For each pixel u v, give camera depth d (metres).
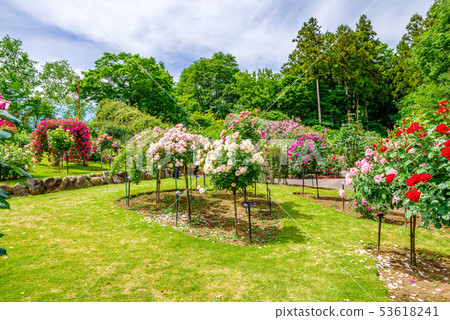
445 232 3.71
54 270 2.49
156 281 2.35
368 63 22.55
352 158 5.50
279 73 26.88
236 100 26.42
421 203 2.17
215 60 28.56
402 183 2.50
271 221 4.26
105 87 18.83
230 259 2.84
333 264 2.71
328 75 23.53
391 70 24.73
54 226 3.70
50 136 8.02
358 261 2.79
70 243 3.15
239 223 4.17
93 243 3.18
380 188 2.80
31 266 2.55
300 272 2.55
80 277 2.38
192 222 4.17
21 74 20.77
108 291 2.16
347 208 5.06
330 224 4.06
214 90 27.86
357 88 22.39
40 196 5.50
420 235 3.60
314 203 5.46
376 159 2.93
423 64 13.25
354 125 5.59
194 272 2.54
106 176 7.20
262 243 3.36
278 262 2.77
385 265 2.70
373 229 3.84
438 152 2.25
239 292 2.19
